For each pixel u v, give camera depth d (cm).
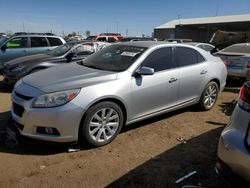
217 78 625
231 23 4316
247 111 276
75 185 342
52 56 864
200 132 507
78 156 409
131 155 416
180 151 432
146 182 351
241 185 268
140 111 483
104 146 443
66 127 399
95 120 428
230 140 279
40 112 396
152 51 509
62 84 418
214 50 1346
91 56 569
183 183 350
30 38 1123
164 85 508
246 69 891
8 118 555
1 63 1075
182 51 561
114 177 360
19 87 446
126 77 458
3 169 371
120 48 541
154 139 473
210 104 630
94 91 418
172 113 604
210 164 394
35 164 386
